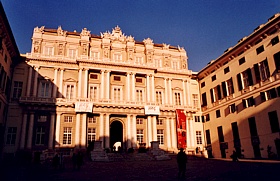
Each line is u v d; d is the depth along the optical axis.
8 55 41.69
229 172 19.78
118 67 51.72
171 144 52.00
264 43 39.12
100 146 39.22
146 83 53.66
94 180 17.44
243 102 43.09
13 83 45.22
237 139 44.03
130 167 27.33
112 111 48.16
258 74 40.00
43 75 47.91
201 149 54.31
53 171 23.95
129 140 47.75
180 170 17.41
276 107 35.75
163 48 59.31
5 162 35.94
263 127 38.00
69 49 51.69
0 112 39.50
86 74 49.22
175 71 57.12
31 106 44.59
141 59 56.59
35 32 49.81
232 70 47.16
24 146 42.47
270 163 26.44
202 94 57.88
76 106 45.28
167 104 53.62
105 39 53.88
